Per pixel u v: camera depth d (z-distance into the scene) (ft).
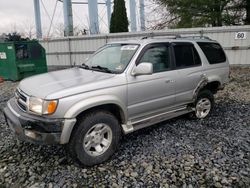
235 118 17.12
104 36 47.24
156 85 13.07
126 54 12.99
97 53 15.15
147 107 12.91
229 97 23.13
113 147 11.57
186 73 14.79
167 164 11.09
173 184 9.71
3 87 30.96
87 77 11.73
